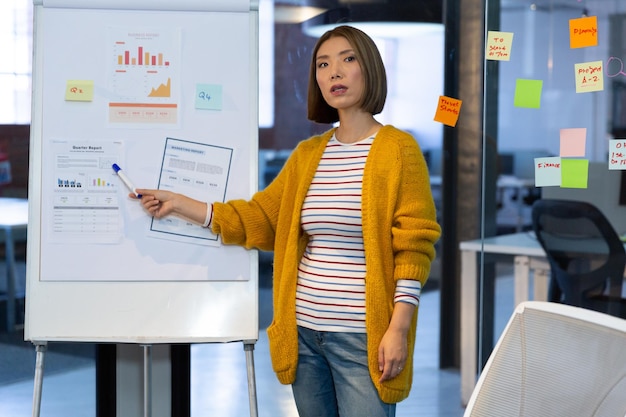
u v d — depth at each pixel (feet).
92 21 7.45
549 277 10.50
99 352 9.23
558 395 4.99
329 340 6.52
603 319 4.97
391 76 11.32
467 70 11.25
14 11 10.07
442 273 11.53
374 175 6.47
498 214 11.18
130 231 7.44
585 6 9.86
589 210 9.93
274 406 10.59
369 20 11.23
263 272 11.12
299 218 6.77
